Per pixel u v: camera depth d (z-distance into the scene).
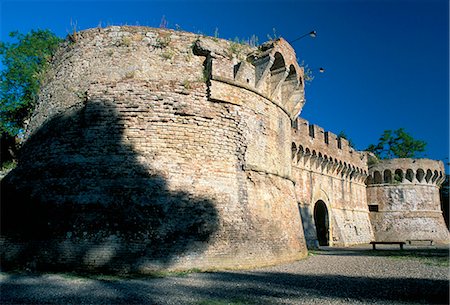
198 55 15.94
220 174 14.78
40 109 17.39
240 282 10.87
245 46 17.58
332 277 12.13
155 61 15.45
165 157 14.11
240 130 15.86
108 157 14.06
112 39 15.78
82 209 13.47
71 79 15.98
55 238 13.34
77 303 8.04
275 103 18.52
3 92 26.27
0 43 26.75
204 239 13.65
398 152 68.81
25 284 10.40
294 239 17.92
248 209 15.19
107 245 12.88
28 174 15.31
